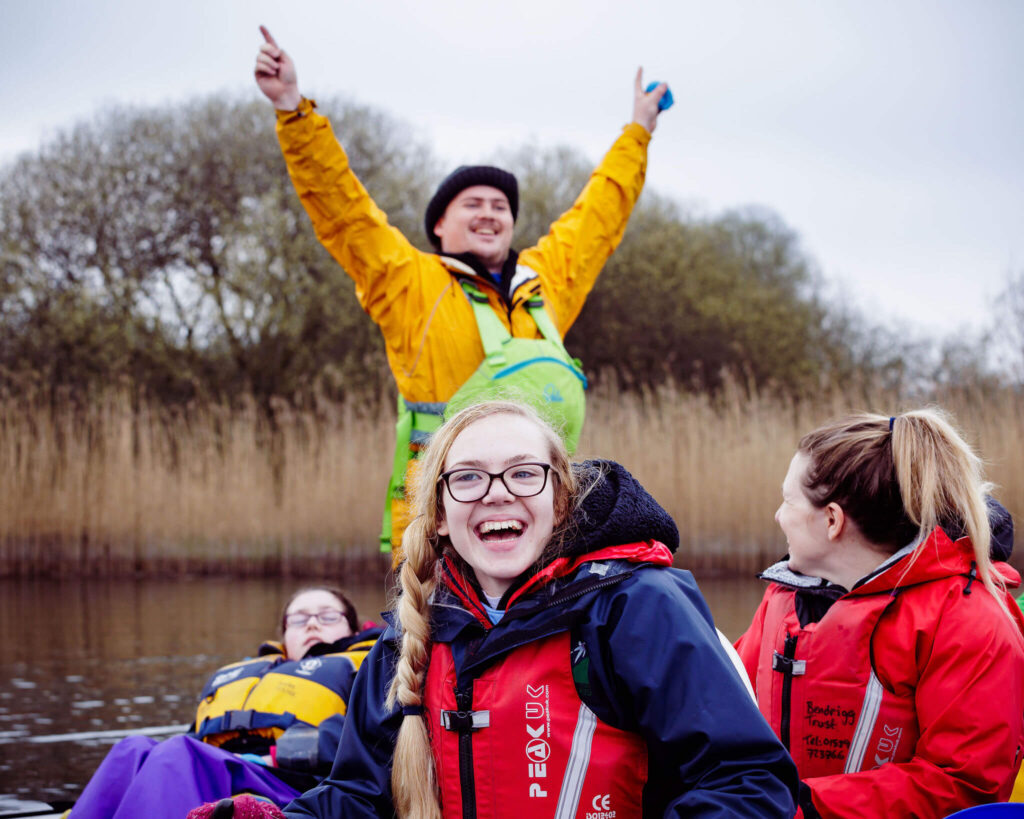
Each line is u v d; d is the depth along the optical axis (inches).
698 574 371.9
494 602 66.6
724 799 54.6
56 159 705.6
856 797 67.9
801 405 438.9
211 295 647.1
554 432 67.9
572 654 60.9
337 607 132.0
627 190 128.3
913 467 73.7
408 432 110.5
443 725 62.3
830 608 75.2
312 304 641.0
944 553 72.2
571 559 63.4
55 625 278.4
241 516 418.0
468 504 65.1
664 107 131.1
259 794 93.8
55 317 610.5
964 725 67.7
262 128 721.0
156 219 687.7
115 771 88.5
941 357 534.9
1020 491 346.3
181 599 337.1
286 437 426.3
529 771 59.8
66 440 435.5
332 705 113.8
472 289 112.6
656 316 765.9
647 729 59.1
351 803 66.3
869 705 72.1
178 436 444.5
